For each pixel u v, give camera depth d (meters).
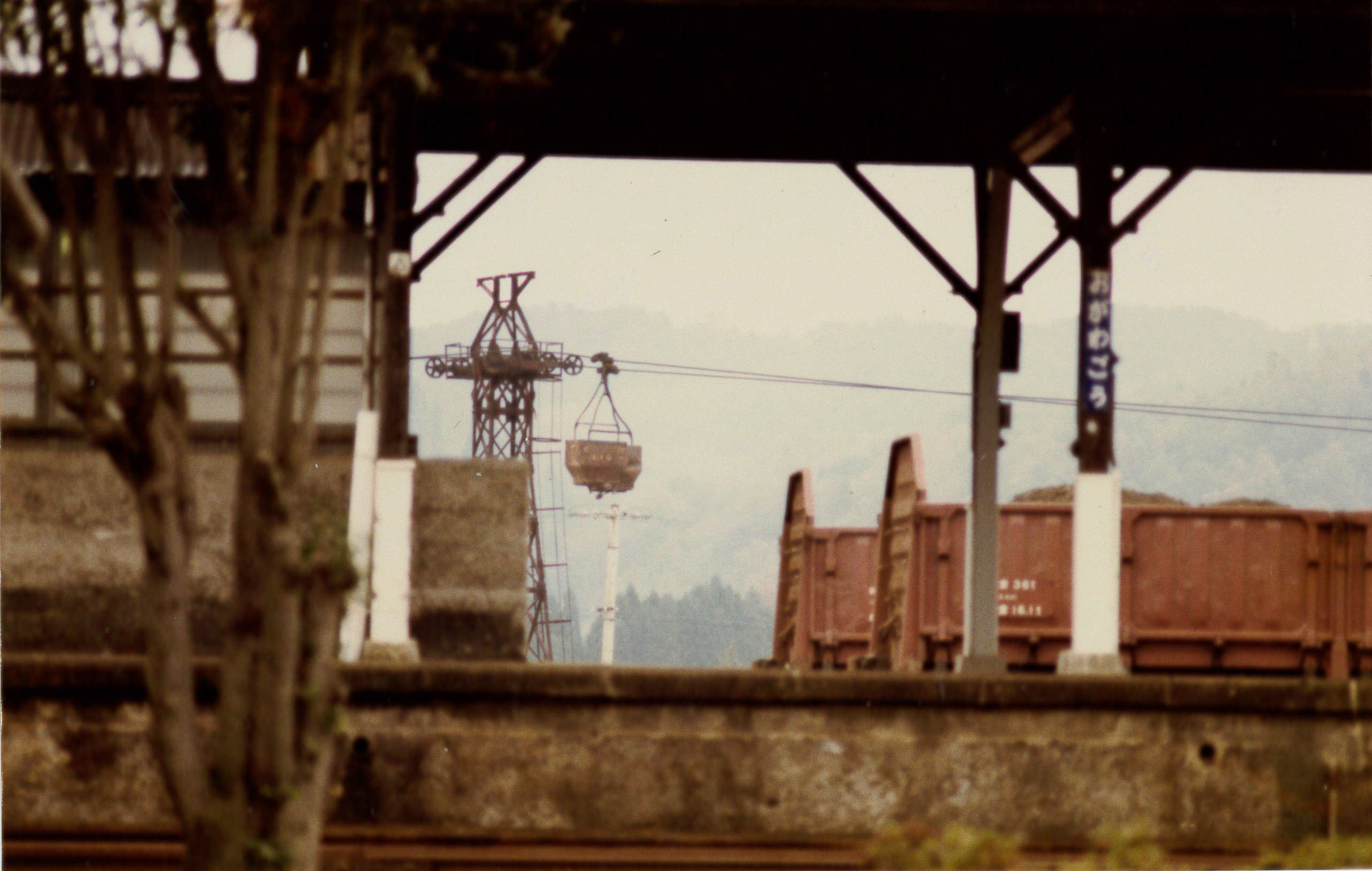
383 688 35.34
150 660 27.19
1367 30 41.53
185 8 27.86
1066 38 42.56
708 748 35.81
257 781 26.77
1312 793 36.47
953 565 53.53
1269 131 50.44
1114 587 40.88
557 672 35.62
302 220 28.72
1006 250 47.19
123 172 43.28
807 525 67.19
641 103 48.97
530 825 35.47
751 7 40.44
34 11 27.81
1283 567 53.16
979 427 46.66
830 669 65.94
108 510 42.34
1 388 44.88
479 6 35.00
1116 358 41.56
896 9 39.81
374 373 43.44
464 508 42.47
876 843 34.59
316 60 35.41
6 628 41.91
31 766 34.97
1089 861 34.72
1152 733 36.41
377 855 34.25
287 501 26.84
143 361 27.16
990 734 36.16
